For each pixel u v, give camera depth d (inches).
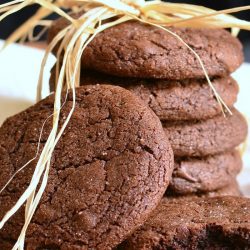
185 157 11.1
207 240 9.2
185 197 11.1
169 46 10.7
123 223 8.9
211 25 11.1
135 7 11.3
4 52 14.7
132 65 10.5
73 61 10.6
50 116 10.0
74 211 9.0
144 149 9.3
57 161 9.5
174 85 10.8
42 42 17.2
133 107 9.7
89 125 9.7
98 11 11.0
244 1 24.0
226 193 11.5
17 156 9.8
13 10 10.8
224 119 11.4
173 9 11.4
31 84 14.1
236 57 11.2
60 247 8.9
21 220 9.2
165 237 9.1
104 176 9.2
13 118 10.3
